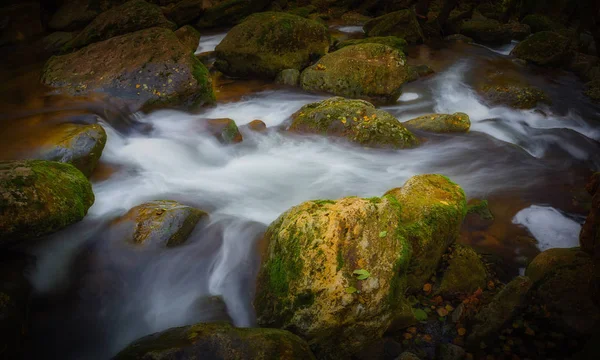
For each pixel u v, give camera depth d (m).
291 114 9.47
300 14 16.78
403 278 4.30
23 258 4.73
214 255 5.28
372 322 4.02
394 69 10.44
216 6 15.27
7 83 9.38
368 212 4.32
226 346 3.57
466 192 7.19
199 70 9.22
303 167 7.61
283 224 4.54
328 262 3.97
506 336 4.32
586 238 3.95
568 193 7.27
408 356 4.00
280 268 4.25
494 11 21.14
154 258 5.05
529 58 14.07
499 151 8.50
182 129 8.13
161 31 9.77
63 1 13.38
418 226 4.76
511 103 10.76
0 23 11.76
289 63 11.37
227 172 7.39
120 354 3.64
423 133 8.99
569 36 16.75
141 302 4.72
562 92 12.00
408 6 18.16
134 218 5.38
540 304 4.50
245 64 11.30
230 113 9.57
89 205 5.44
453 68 13.42
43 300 4.59
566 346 4.18
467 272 5.03
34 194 4.64
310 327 3.93
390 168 7.74
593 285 3.68
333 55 10.80
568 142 9.12
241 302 4.68
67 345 4.29
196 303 4.72
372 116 8.32
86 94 8.68
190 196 6.52
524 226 6.37
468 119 9.21
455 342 4.38
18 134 6.93
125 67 8.98
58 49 11.84
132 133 8.30
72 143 6.24
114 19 11.02
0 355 3.78
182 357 3.46
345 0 18.73
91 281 4.82
